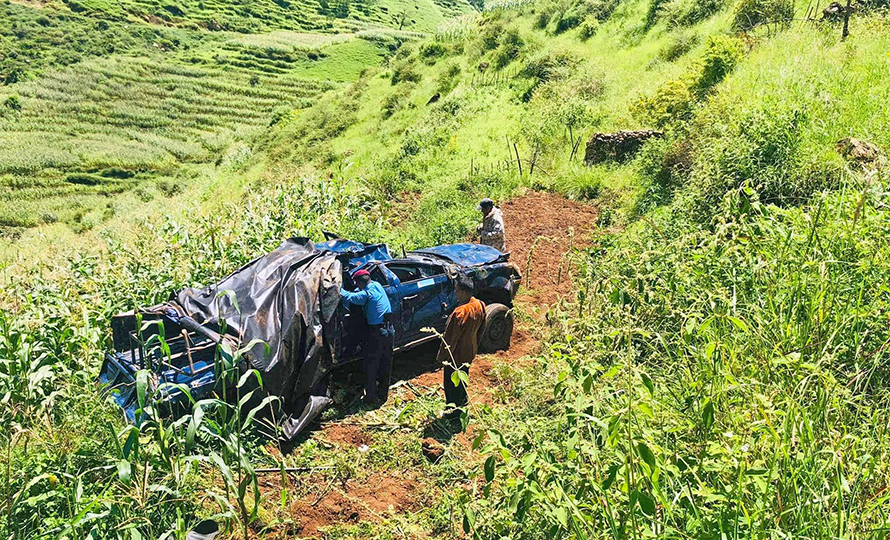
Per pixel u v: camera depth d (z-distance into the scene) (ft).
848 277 14.85
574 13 93.76
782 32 52.60
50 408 16.47
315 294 18.79
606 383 14.08
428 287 22.11
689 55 60.90
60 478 14.26
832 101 31.01
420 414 19.25
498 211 29.09
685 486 10.55
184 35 393.91
